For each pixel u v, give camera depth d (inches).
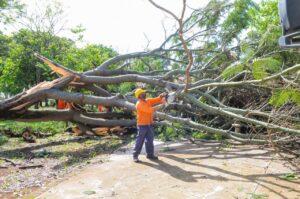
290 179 192.4
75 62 729.6
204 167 220.7
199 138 321.4
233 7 343.9
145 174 208.8
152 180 196.7
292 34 64.8
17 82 901.8
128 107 301.3
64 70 319.0
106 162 243.1
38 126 420.2
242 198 165.5
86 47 766.5
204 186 183.8
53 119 332.5
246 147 278.2
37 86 318.0
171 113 343.3
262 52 276.4
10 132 366.3
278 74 207.5
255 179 193.8
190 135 332.2
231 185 184.4
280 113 237.1
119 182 194.7
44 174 219.6
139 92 241.9
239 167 218.5
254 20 377.1
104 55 680.4
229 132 262.2
